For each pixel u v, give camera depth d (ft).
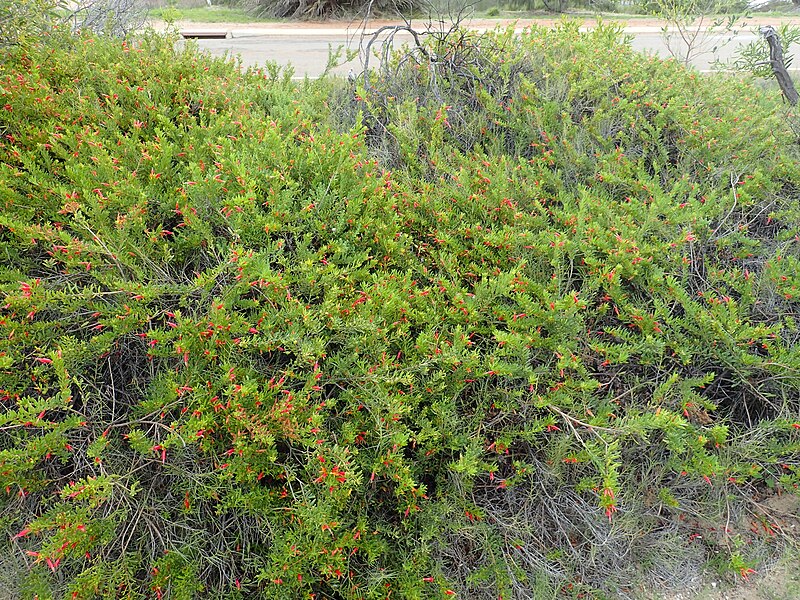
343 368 7.02
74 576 6.38
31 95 9.93
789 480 8.07
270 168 9.05
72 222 7.34
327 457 6.31
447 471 7.41
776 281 9.11
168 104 11.71
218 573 6.73
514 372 7.68
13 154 8.78
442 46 15.08
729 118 12.67
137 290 6.91
